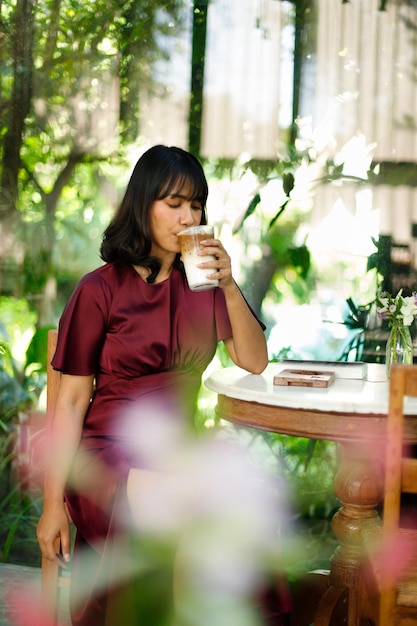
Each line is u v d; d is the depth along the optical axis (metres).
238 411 2.09
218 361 3.52
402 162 3.34
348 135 3.39
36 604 2.67
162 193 2.06
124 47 3.52
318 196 3.44
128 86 3.54
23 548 3.28
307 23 3.39
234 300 2.16
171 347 2.12
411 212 3.34
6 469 3.42
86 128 3.58
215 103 3.50
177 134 3.53
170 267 2.19
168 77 3.52
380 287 3.38
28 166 3.61
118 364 2.09
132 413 2.08
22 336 3.59
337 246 3.43
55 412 2.10
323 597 2.27
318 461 3.40
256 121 3.47
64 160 3.60
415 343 2.46
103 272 2.13
